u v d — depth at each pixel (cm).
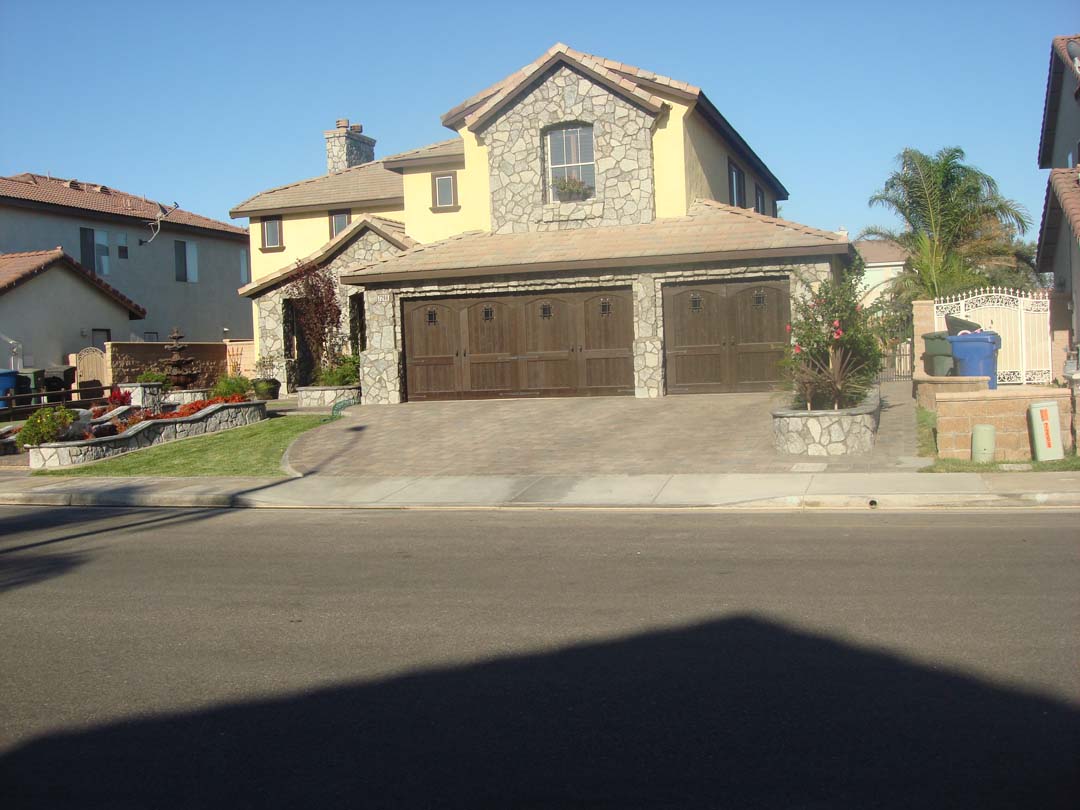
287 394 3200
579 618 782
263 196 3606
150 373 3117
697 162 2591
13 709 638
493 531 1198
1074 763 488
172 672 699
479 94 2642
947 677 609
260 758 543
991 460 1443
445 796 486
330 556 1084
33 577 1040
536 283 2405
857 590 823
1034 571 855
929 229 3409
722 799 467
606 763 512
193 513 1473
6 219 3472
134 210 4034
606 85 2469
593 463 1639
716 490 1379
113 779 525
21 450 2233
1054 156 3095
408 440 1967
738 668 646
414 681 655
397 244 2978
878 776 483
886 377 2833
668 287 2342
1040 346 2311
